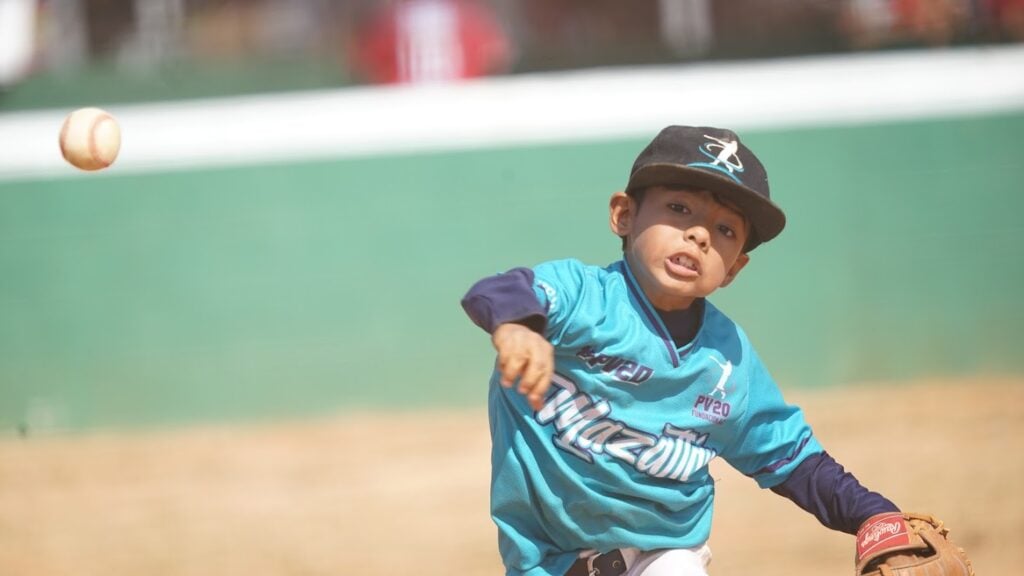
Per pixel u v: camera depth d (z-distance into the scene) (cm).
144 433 4234
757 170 1146
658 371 1155
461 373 4412
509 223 4528
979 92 4669
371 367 4403
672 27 4947
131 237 4406
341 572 2553
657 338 1155
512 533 1213
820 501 1225
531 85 4659
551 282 1133
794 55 4788
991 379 4494
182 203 4431
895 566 1145
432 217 4494
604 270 1202
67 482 3544
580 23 4956
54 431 4306
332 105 4562
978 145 4647
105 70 4775
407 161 4503
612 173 4591
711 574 2414
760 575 2397
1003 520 2719
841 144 4625
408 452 3691
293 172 4466
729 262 1148
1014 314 4612
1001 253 4622
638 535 1198
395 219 4478
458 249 4488
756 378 1227
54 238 4391
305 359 4391
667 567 1202
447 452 3672
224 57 4916
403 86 4778
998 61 4719
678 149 1132
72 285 4378
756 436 1236
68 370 4359
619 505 1178
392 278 4450
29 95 4600
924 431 3656
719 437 1216
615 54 4791
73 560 2742
